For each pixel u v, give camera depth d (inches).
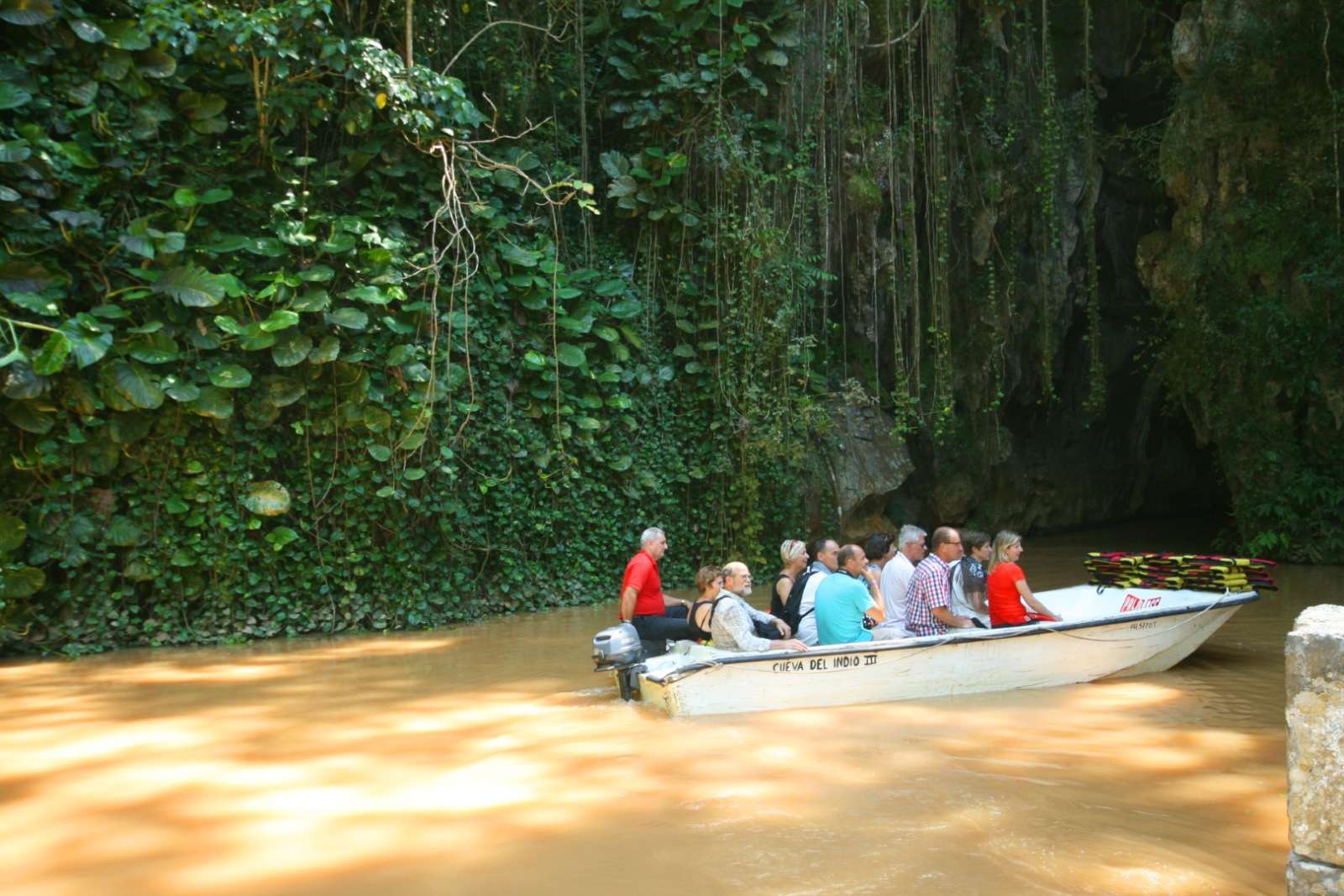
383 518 418.3
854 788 197.2
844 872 155.3
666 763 215.6
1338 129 558.9
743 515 546.0
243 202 402.6
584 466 494.6
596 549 498.9
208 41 386.0
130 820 186.2
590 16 554.3
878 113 635.5
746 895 147.4
